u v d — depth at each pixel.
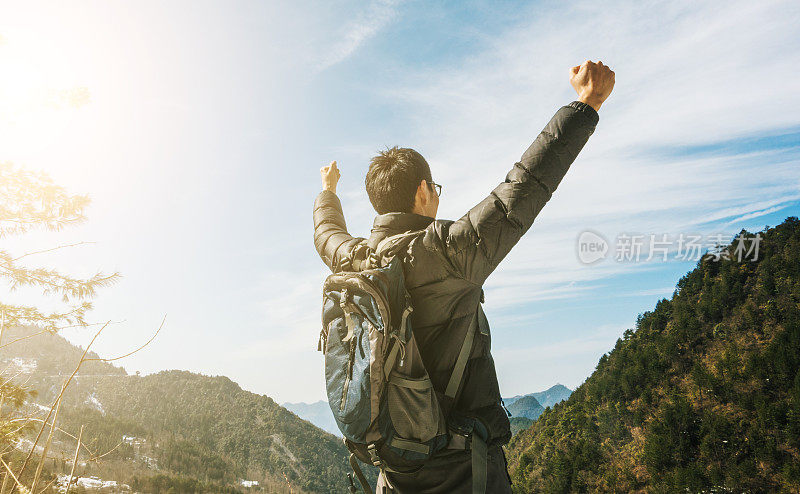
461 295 1.12
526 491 94.62
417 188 1.31
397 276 1.08
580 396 125.94
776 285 103.31
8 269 5.02
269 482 192.12
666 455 77.19
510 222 1.05
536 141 1.12
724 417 76.94
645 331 125.62
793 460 65.50
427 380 1.06
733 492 66.19
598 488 81.75
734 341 97.94
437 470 1.10
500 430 1.16
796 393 72.44
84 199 5.66
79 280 5.18
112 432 156.00
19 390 1.91
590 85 1.13
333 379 1.14
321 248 1.55
